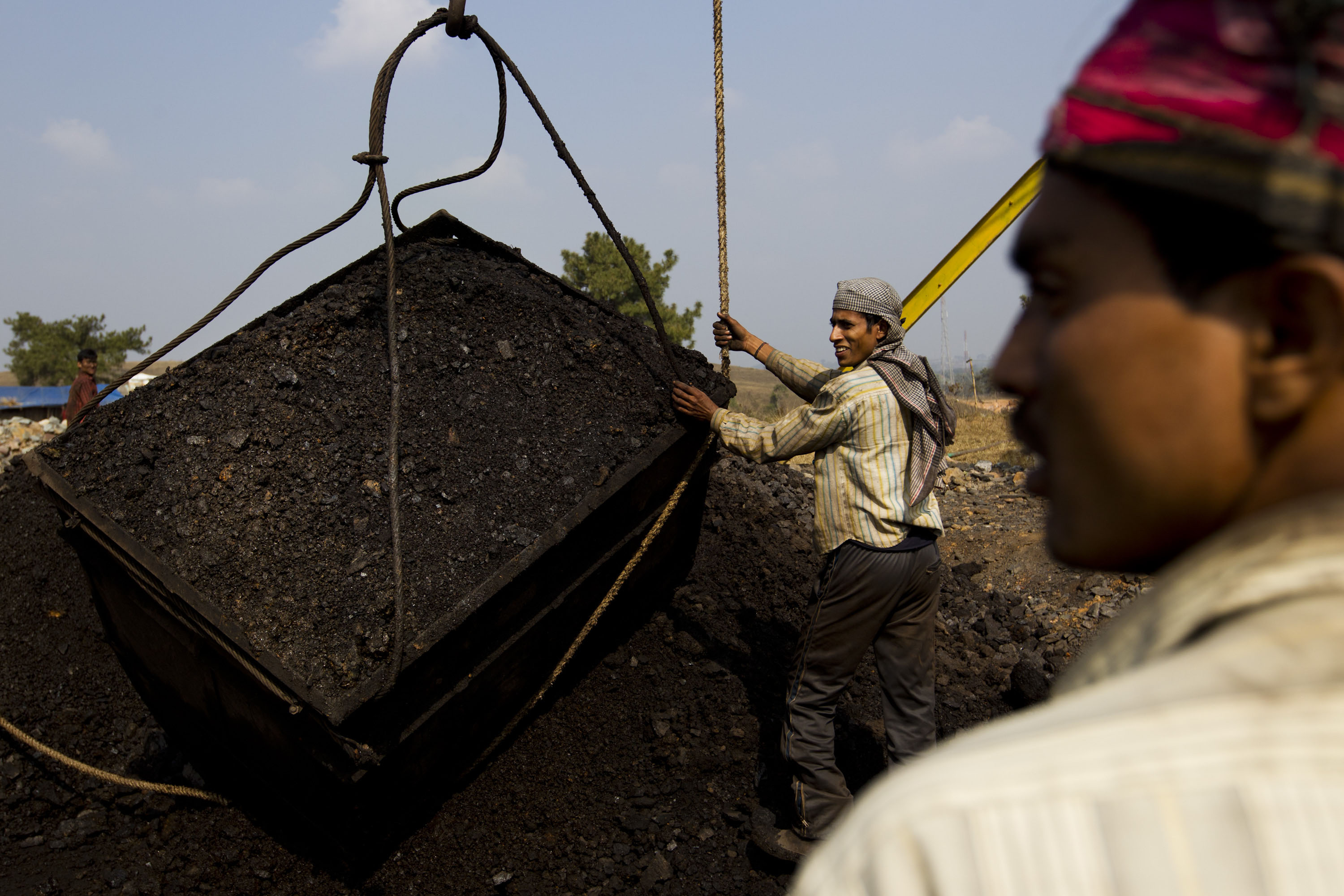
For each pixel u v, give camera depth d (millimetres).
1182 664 265
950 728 3838
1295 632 251
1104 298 300
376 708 2451
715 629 4086
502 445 3152
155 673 3182
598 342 3656
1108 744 249
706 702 3643
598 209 3334
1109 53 310
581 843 3029
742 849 3016
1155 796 232
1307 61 257
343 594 2604
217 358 3160
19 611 3914
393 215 3482
